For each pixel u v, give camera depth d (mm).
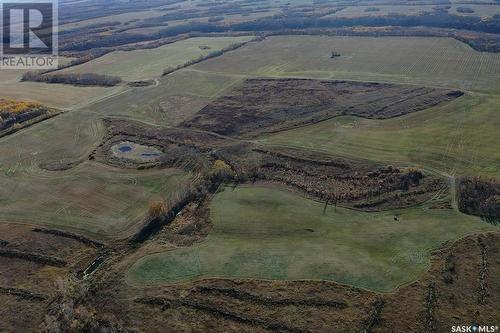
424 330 44719
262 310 48594
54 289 53188
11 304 51344
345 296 49562
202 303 49906
